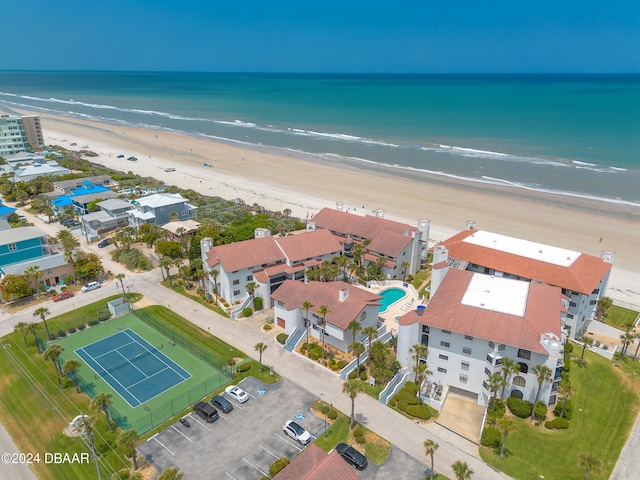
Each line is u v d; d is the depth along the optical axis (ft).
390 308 280.51
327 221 354.54
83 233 398.42
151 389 207.62
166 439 178.91
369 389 208.64
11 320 263.90
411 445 177.78
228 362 224.12
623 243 378.53
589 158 651.25
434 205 474.49
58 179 516.73
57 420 188.44
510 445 177.27
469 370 202.90
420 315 217.15
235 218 426.10
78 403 198.18
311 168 636.89
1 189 499.51
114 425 185.16
